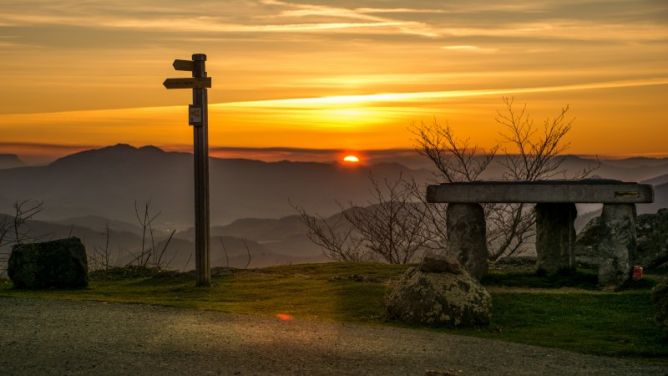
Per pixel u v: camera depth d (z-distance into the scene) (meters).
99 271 22.50
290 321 14.25
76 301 16.33
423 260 14.72
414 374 10.47
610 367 11.16
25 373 10.17
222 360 11.04
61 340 12.19
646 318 14.70
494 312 15.34
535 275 19.14
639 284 17.59
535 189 17.84
